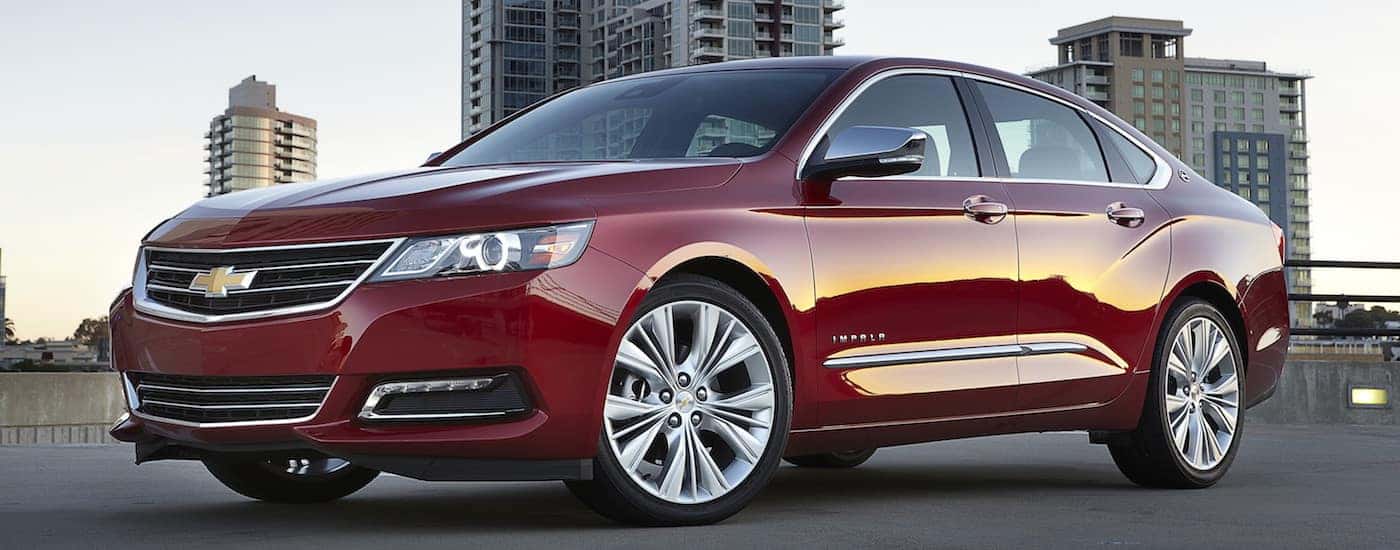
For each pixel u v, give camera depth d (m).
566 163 4.34
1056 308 5.02
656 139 4.64
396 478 5.67
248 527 4.06
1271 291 6.00
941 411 4.67
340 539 3.78
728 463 4.20
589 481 3.95
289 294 3.77
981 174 4.94
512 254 3.74
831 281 4.34
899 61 4.96
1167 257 5.47
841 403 4.38
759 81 4.83
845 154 4.30
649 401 4.01
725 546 3.66
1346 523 4.31
